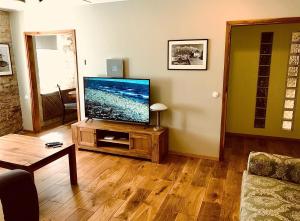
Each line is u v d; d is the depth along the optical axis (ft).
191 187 9.77
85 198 8.95
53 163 11.91
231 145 14.79
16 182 4.55
